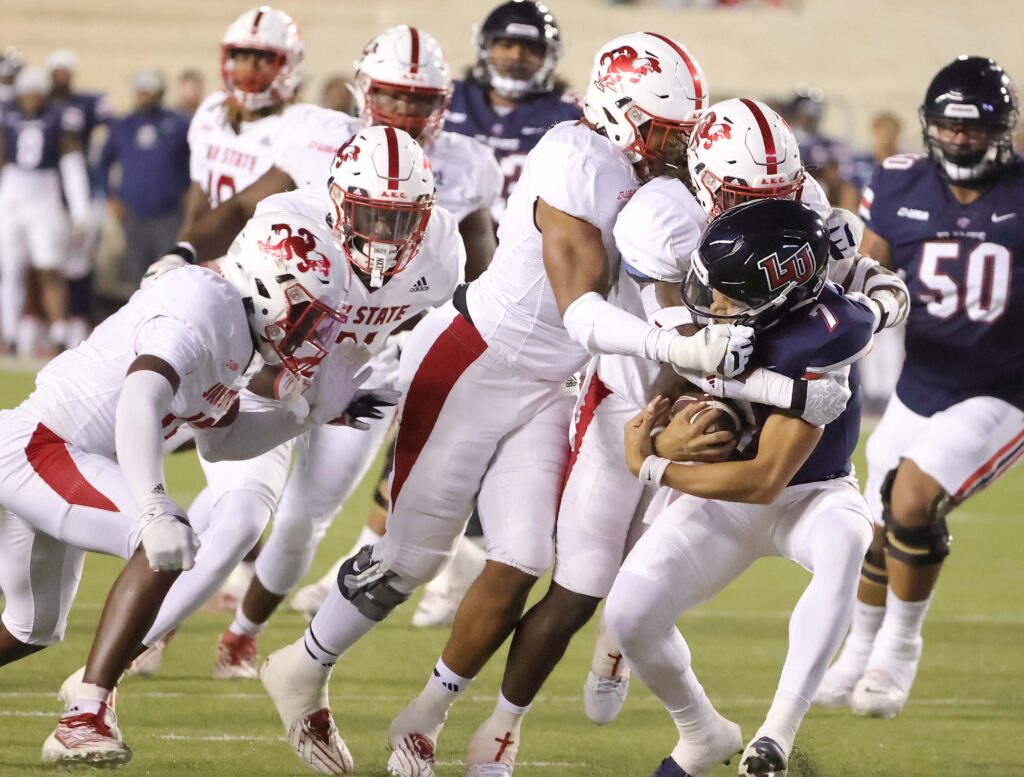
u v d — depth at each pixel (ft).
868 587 56.34
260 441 43.11
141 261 128.36
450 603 64.90
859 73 213.46
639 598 40.73
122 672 40.34
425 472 44.16
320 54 200.85
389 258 44.21
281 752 45.39
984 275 56.70
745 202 39.96
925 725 52.54
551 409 44.78
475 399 44.16
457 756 46.70
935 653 63.62
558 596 43.29
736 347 37.32
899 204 58.29
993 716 53.88
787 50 213.87
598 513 43.09
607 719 49.19
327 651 44.06
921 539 54.34
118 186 127.75
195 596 47.57
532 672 43.16
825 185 121.19
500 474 43.98
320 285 40.29
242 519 48.06
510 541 42.98
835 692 55.93
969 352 57.00
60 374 41.32
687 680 41.96
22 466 40.55
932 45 218.79
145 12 203.72
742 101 40.86
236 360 40.29
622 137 42.78
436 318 45.44
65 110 128.88
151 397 38.24
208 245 57.98
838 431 42.37
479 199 56.70
